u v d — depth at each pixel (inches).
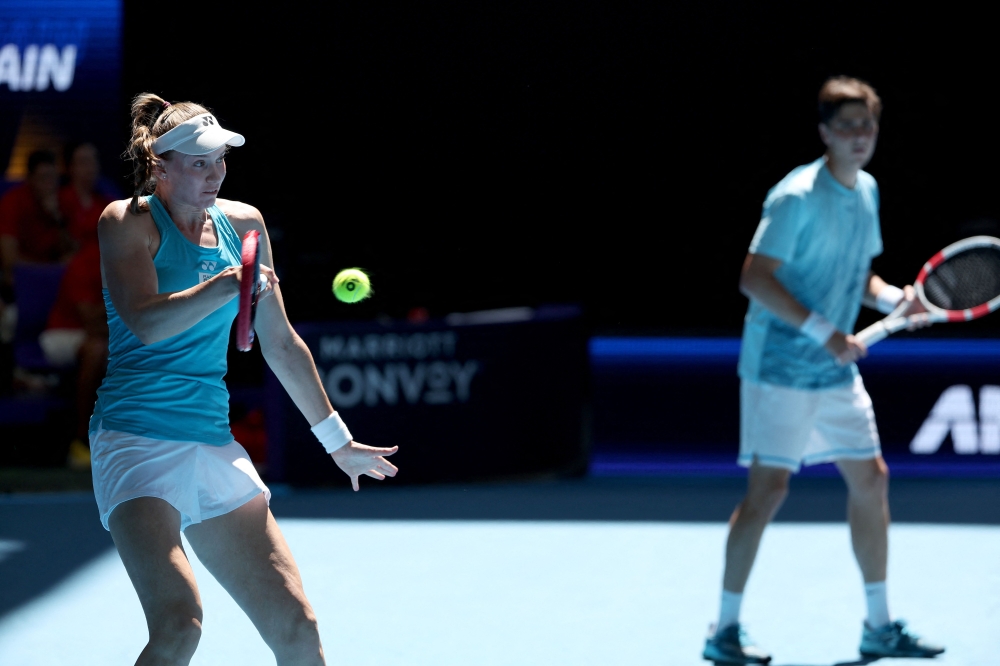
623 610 448.5
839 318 400.2
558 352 727.1
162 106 277.7
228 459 269.9
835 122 378.3
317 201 960.3
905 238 895.1
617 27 902.4
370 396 676.7
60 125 791.7
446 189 951.0
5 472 751.7
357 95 939.3
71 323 762.8
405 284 960.9
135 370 263.1
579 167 933.8
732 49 892.6
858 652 396.5
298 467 682.8
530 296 959.0
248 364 884.6
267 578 263.1
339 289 286.7
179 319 245.3
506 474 709.9
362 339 674.2
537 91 924.0
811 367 381.7
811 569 502.6
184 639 241.1
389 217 959.0
